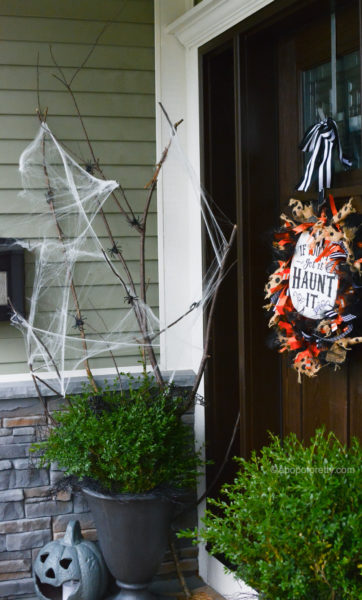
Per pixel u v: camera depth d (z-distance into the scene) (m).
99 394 3.13
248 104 3.01
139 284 3.41
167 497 2.92
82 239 3.34
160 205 3.41
